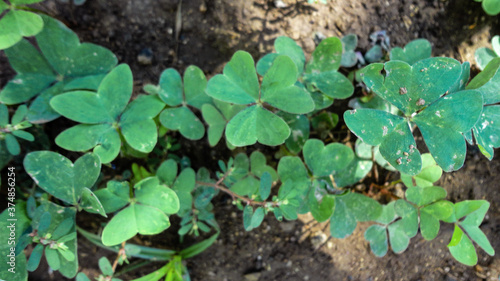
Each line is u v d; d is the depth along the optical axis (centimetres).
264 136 21
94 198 20
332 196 23
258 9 24
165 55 24
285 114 24
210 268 27
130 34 24
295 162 23
